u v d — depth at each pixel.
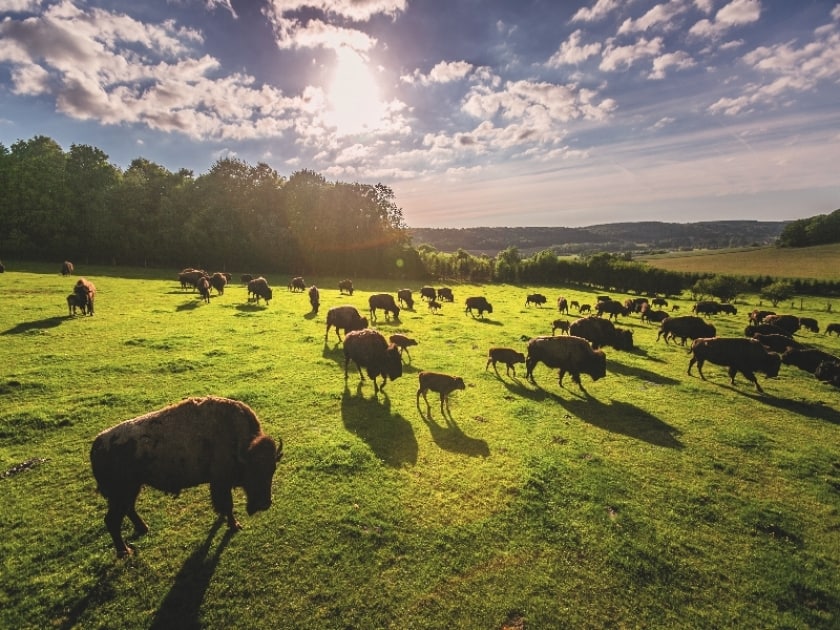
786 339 20.92
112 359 14.40
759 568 6.45
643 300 36.06
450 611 5.43
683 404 13.39
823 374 16.77
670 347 21.98
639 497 8.10
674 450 10.14
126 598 5.38
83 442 8.95
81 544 6.21
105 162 57.38
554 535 6.90
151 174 63.06
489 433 10.62
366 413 11.38
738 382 16.22
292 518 6.95
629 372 16.84
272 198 63.84
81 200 50.75
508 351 15.60
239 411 6.70
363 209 63.78
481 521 7.14
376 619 5.27
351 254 62.12
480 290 52.62
